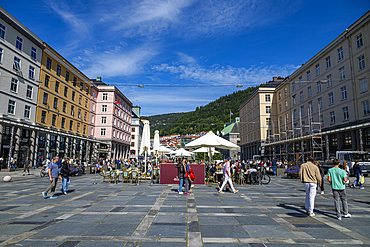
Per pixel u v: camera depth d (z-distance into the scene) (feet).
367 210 23.93
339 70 103.45
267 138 173.47
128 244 14.29
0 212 22.29
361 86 91.04
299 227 17.94
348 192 37.86
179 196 31.89
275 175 81.00
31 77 100.68
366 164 71.00
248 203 27.20
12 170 82.69
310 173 21.80
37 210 23.12
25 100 96.48
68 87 131.44
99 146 164.14
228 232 16.66
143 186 43.27
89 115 159.94
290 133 149.48
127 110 210.59
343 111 100.42
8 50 87.86
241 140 227.20
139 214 21.62
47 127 107.45
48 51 110.63
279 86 167.94
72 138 130.41
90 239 15.10
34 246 13.97
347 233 16.57
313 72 123.85
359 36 92.32
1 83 84.69
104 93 172.55
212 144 48.08
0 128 82.07
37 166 94.48
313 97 123.65
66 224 18.35
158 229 17.22
